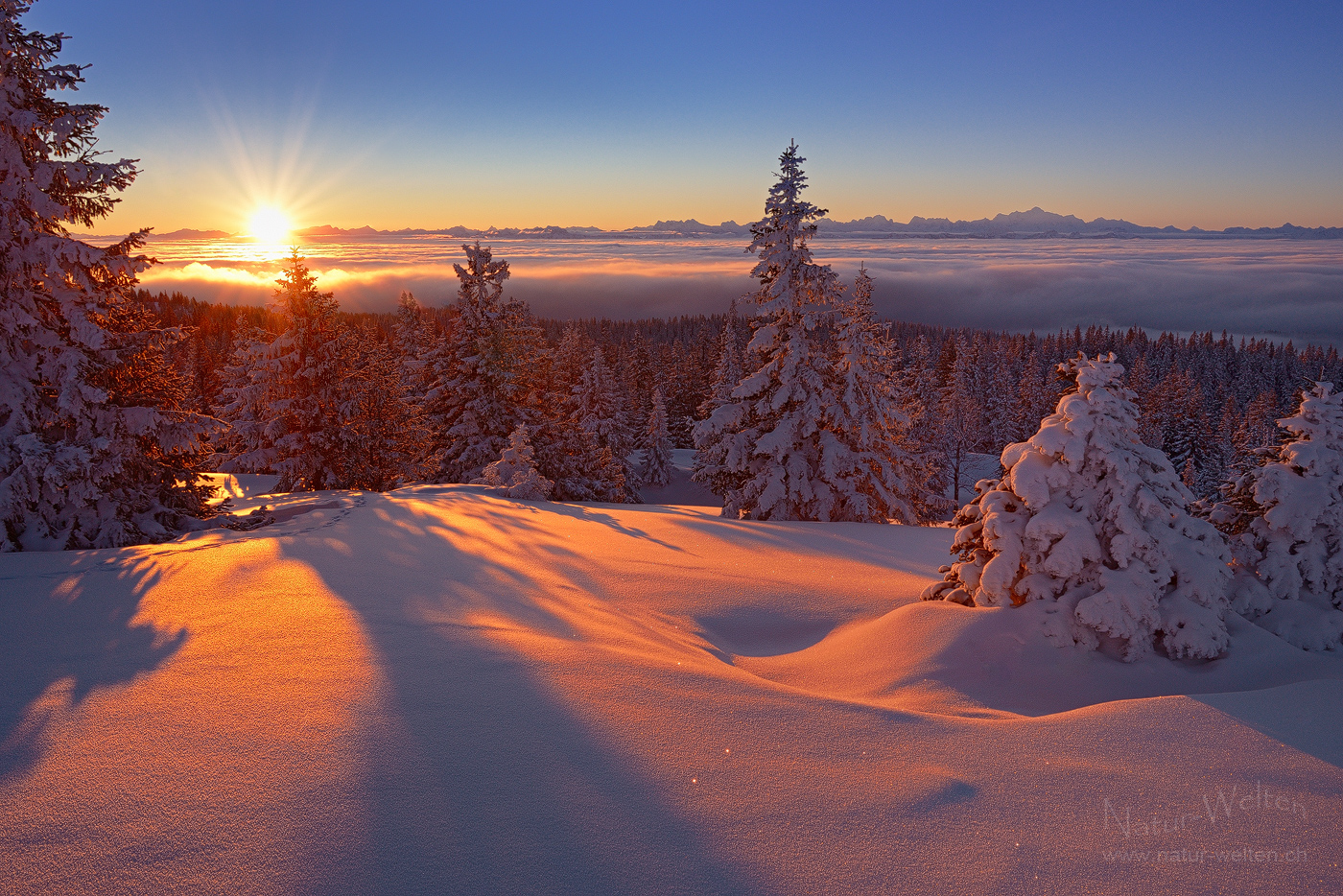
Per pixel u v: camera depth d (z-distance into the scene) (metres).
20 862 2.96
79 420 11.80
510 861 3.04
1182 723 4.53
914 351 68.88
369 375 29.98
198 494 13.82
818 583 10.10
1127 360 120.00
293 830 3.20
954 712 5.39
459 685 4.96
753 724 4.55
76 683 4.91
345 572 8.58
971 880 2.98
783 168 20.23
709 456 23.30
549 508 17.41
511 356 34.16
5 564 8.88
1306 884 2.94
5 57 10.86
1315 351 126.00
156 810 3.35
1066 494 6.79
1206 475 63.69
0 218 11.13
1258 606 7.17
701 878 2.97
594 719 4.49
